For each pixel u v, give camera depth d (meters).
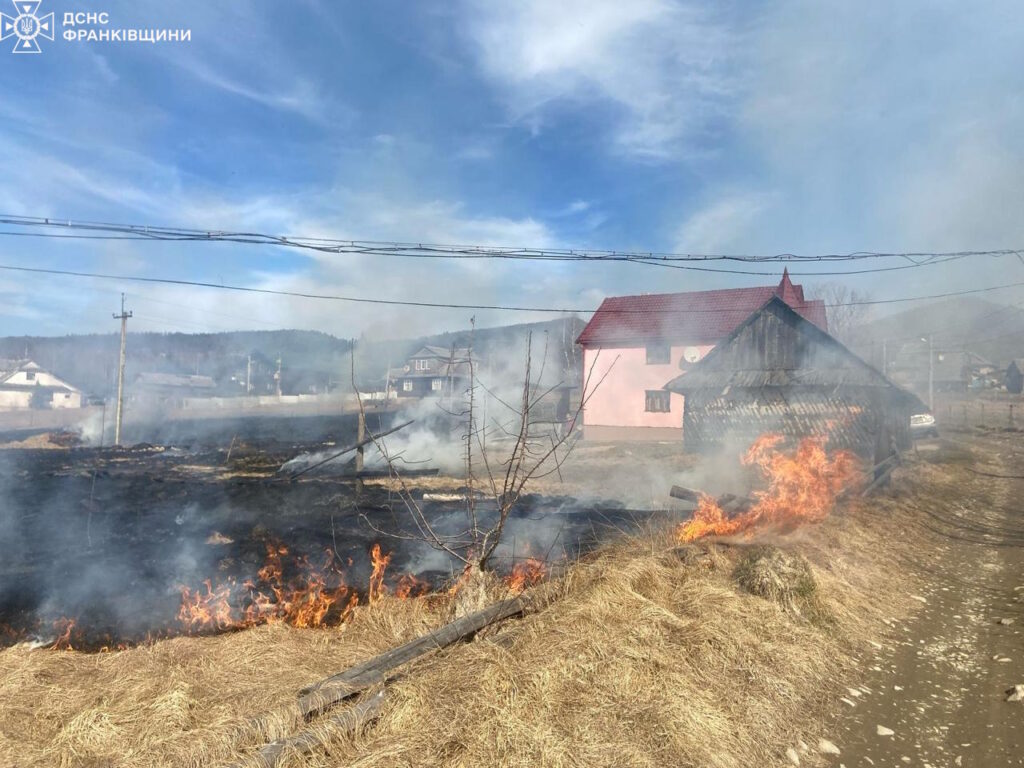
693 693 4.23
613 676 4.18
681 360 29.31
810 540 8.08
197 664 4.42
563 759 3.35
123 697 3.88
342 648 4.96
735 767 3.67
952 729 4.40
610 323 31.80
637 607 5.29
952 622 6.57
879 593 7.23
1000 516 12.34
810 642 5.48
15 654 4.54
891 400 19.70
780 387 19.44
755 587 6.16
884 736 4.30
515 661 4.17
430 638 4.47
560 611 5.02
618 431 30.41
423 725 3.52
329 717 3.48
